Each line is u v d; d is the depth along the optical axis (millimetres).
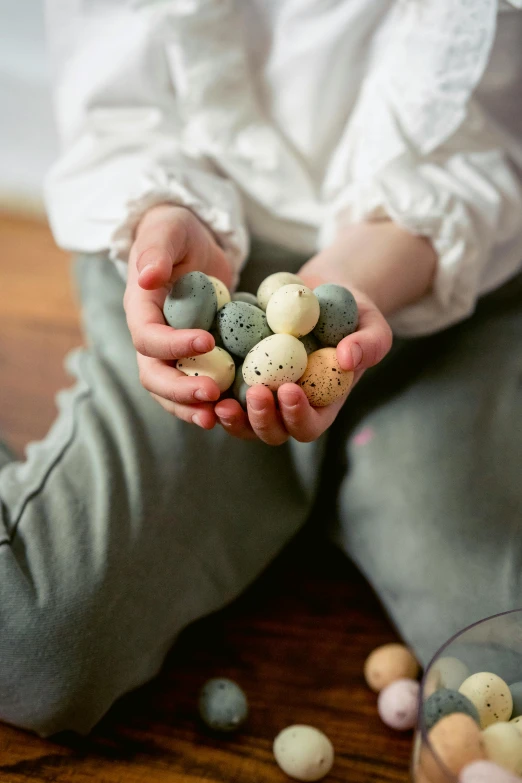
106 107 665
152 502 544
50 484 545
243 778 520
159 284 446
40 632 506
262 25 645
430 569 550
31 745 528
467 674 472
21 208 1054
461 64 578
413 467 574
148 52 642
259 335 466
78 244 598
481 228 592
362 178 608
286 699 560
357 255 566
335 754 533
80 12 659
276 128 670
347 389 471
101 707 521
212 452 571
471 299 599
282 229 666
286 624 604
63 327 854
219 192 586
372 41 627
